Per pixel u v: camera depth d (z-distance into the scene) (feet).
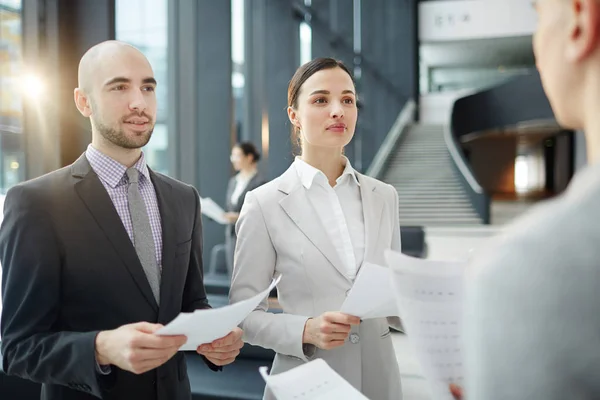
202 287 4.71
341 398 2.64
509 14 63.31
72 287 3.84
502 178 86.28
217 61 20.65
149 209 4.37
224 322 3.20
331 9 41.11
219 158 20.79
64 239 3.82
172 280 4.24
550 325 1.16
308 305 4.42
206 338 3.34
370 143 53.21
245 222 4.63
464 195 42.24
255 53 26.61
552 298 1.16
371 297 3.47
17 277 3.63
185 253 4.43
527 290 1.19
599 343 1.13
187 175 20.25
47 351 3.44
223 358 3.79
